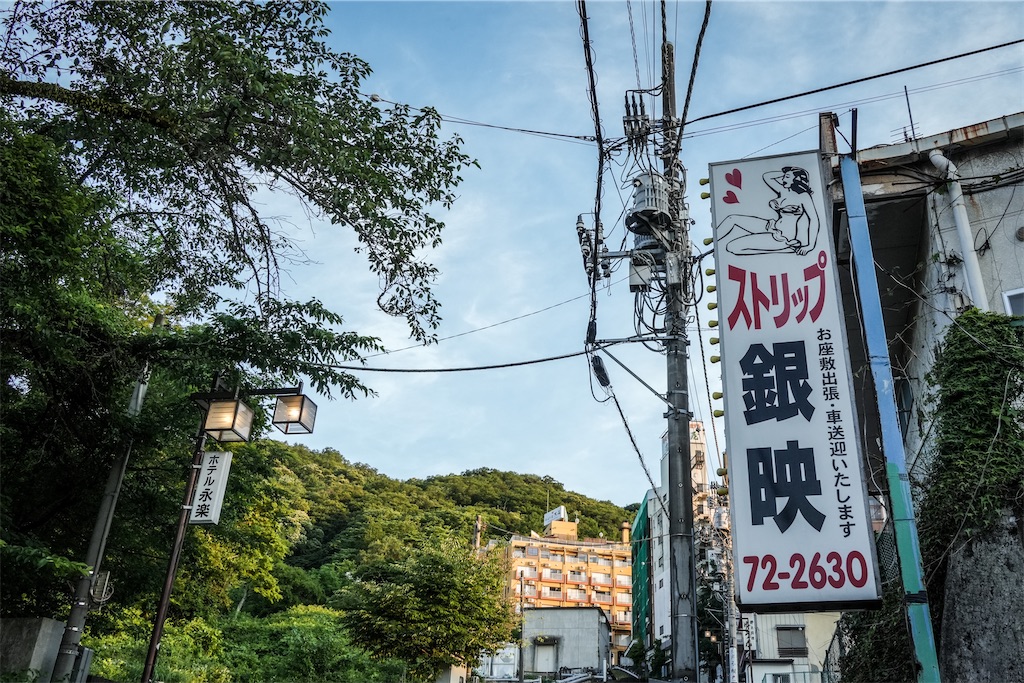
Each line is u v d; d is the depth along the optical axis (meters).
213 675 24.78
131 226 11.27
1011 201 12.21
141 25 9.45
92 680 12.82
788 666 26.62
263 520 22.48
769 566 8.05
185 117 9.20
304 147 9.13
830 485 8.27
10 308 9.16
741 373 8.98
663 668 37.16
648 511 53.31
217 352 10.94
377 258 10.78
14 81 9.16
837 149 13.25
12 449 11.52
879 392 9.26
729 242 9.72
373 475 83.94
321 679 25.33
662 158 11.27
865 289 9.84
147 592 14.05
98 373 11.33
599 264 11.54
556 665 45.34
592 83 9.20
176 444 13.87
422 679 22.38
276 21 9.62
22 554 9.30
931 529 10.48
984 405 10.16
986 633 9.41
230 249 11.28
